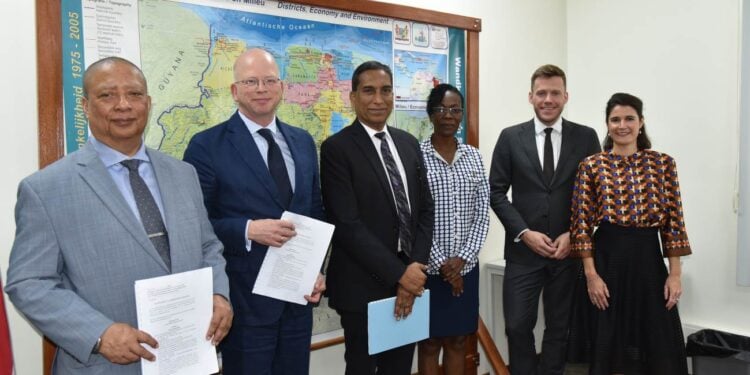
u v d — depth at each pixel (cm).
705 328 290
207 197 162
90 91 127
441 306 221
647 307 208
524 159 235
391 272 173
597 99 342
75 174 123
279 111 220
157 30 190
